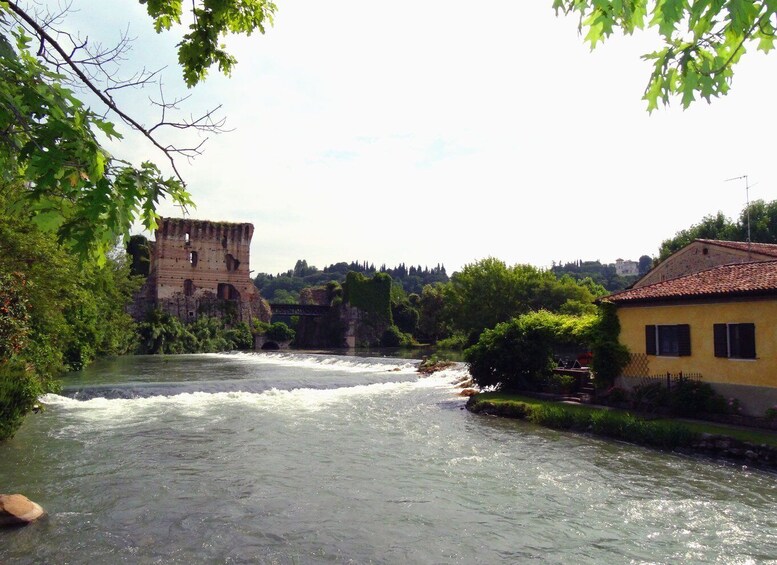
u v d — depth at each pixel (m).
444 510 10.81
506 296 66.94
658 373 20.64
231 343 81.38
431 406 25.11
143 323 72.19
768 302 17.14
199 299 85.56
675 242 57.53
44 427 18.89
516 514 10.66
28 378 17.45
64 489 11.84
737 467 14.23
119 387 27.05
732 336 18.17
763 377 17.17
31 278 19.91
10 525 9.70
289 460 14.57
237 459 14.62
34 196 3.73
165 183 4.22
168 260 83.81
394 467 14.01
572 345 31.25
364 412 23.12
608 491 12.16
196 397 26.73
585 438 17.83
